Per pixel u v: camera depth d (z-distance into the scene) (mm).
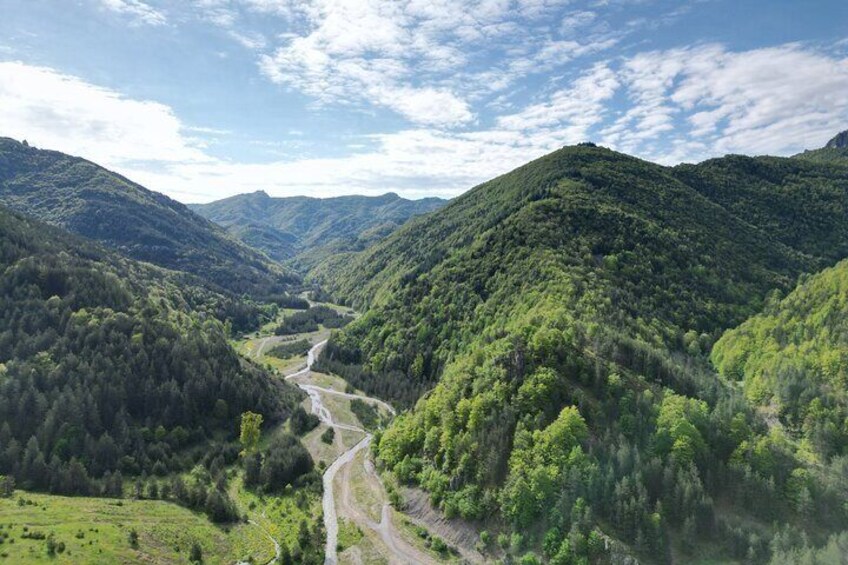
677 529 109562
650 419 127500
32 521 113000
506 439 132375
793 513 114062
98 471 147375
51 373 161500
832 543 104562
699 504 110938
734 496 116375
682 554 105812
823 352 170125
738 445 125375
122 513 127062
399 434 165250
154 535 119250
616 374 138125
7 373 157875
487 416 140000
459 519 128375
